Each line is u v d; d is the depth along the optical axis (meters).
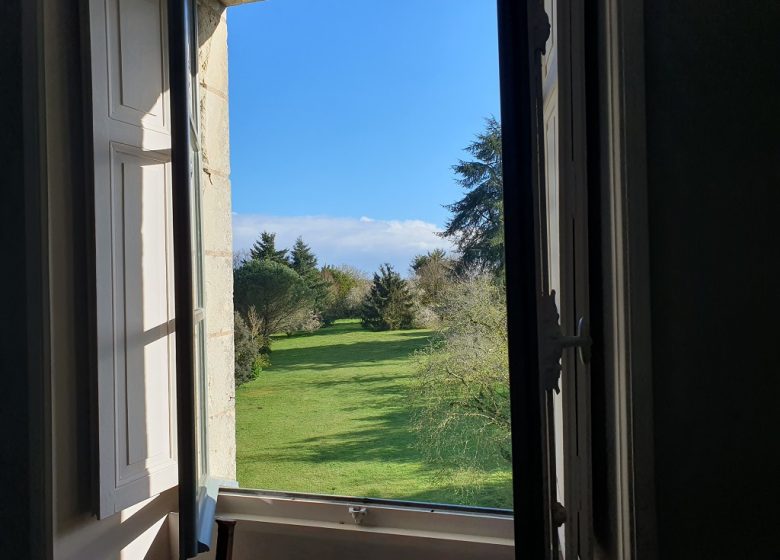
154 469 1.47
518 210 0.73
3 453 1.22
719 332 0.84
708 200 0.84
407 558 1.42
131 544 1.46
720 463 0.84
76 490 1.28
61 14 1.26
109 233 1.35
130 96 1.42
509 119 0.74
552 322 0.80
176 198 1.19
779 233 0.82
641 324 0.85
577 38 0.88
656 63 0.85
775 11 0.83
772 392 0.82
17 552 1.21
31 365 1.20
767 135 0.83
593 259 1.01
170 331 1.55
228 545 1.35
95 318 1.32
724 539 0.84
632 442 0.85
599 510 1.01
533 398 0.73
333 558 1.49
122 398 1.38
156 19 1.52
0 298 1.22
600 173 0.97
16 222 1.21
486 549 1.36
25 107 1.20
